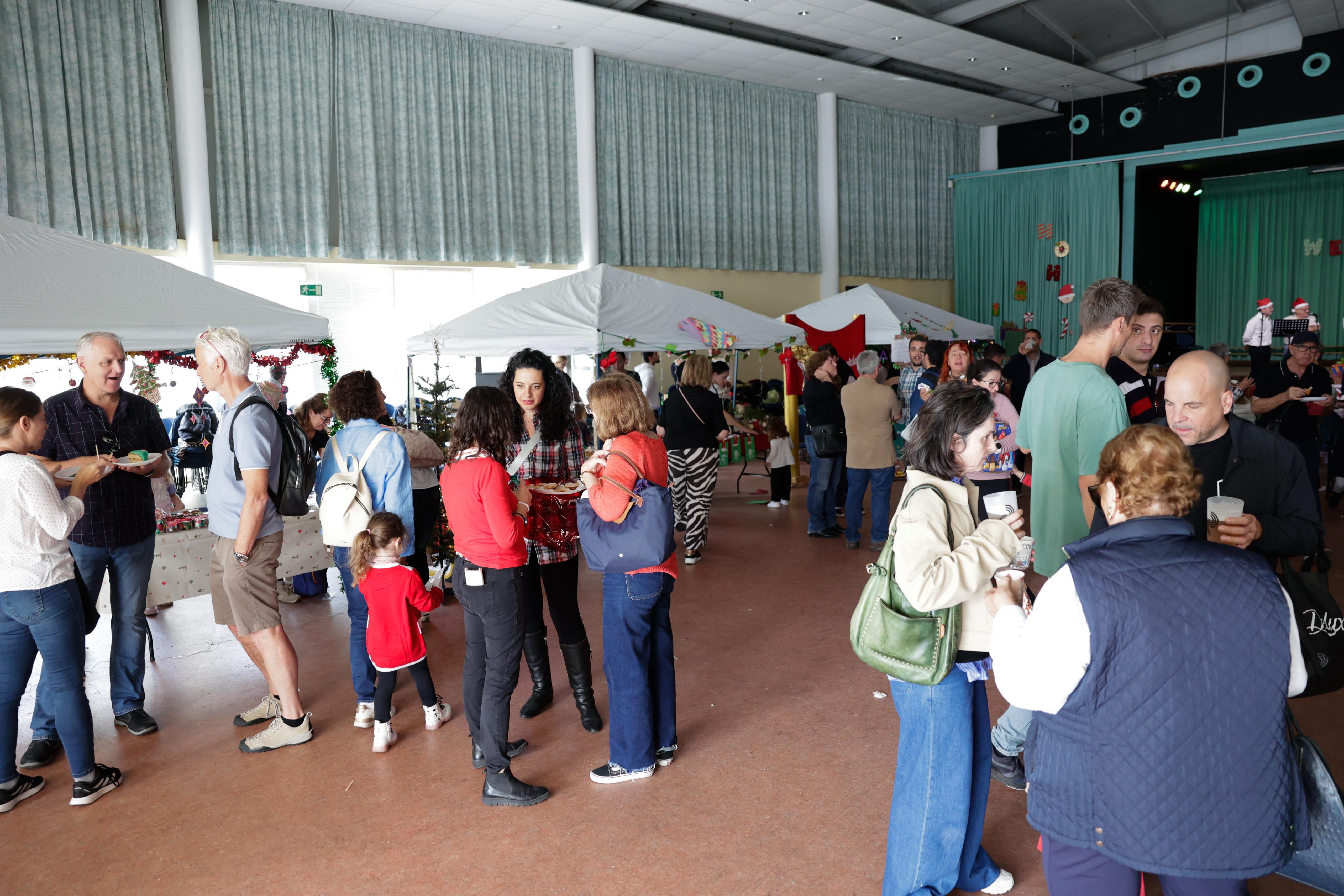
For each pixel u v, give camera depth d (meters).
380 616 3.25
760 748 3.25
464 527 2.83
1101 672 1.43
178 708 3.81
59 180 7.48
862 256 13.98
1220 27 12.20
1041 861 2.46
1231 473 2.20
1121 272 13.59
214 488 3.26
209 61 8.48
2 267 3.83
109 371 3.39
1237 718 1.41
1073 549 1.58
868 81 12.53
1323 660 1.85
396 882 2.48
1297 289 14.62
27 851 2.70
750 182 12.55
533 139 10.45
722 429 6.05
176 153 8.20
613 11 9.41
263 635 3.29
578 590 5.54
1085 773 1.49
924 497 1.88
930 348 6.10
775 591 5.34
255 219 8.58
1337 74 11.63
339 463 3.38
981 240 14.83
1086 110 14.16
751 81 12.38
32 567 2.83
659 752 3.13
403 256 9.58
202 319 4.18
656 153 11.47
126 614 3.52
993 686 3.73
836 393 6.61
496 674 2.84
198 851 2.68
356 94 9.15
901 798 2.12
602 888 2.42
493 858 2.59
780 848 2.59
